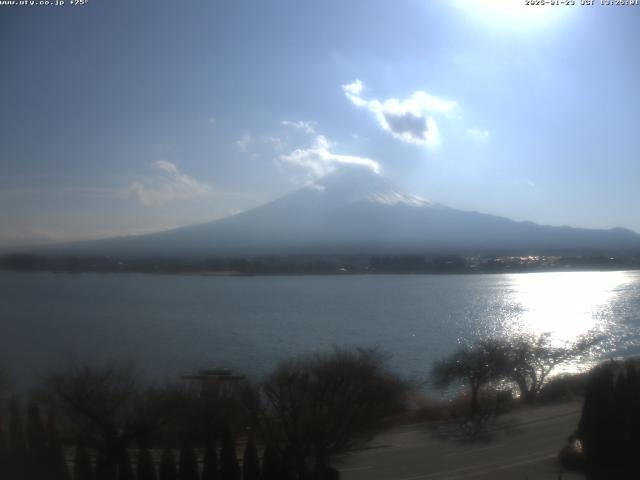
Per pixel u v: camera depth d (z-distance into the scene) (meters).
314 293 82.81
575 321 52.09
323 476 15.20
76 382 16.17
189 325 51.62
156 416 15.84
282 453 15.54
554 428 20.19
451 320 54.50
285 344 40.81
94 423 15.53
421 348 38.41
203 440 16.91
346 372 18.39
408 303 69.62
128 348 39.09
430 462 16.88
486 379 25.20
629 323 50.31
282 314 59.16
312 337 44.47
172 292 83.44
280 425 17.03
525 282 99.50
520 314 58.47
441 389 26.30
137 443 16.47
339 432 17.27
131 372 25.14
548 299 72.31
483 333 44.69
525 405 23.78
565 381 26.69
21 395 20.25
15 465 13.37
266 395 18.22
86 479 13.32
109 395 16.27
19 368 28.78
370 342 41.62
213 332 47.62
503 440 18.89
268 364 30.47
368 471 16.17
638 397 16.03
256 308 64.88
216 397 18.08
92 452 15.34
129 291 83.94
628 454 15.79
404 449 18.06
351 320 54.94
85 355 34.38
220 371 25.75
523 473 15.83
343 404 17.72
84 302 70.38
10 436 13.52
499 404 23.17
